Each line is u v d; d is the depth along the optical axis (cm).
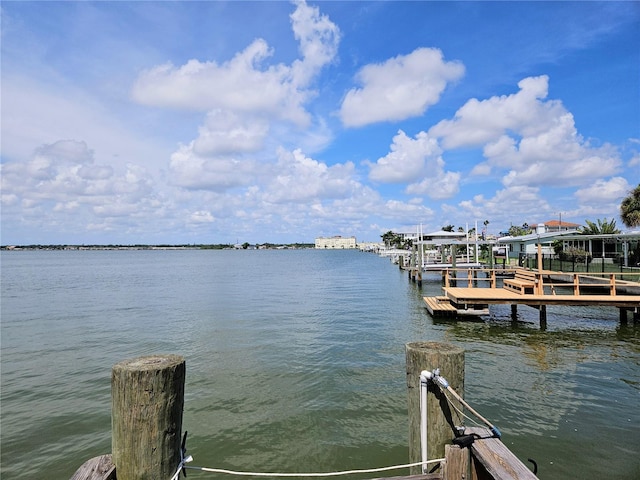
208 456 660
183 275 5578
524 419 760
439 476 296
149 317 2041
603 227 4006
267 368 1112
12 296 3056
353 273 5650
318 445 689
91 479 258
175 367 289
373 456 652
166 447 281
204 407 849
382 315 1980
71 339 1545
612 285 1616
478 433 304
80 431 768
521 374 1021
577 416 771
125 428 274
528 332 1528
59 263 10519
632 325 1628
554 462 613
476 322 1720
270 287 3669
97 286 3909
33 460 667
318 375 1045
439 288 3272
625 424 736
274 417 797
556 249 4066
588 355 1202
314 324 1769
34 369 1159
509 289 1925
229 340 1474
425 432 307
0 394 959
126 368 277
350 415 800
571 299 1575
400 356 1217
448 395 305
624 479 569
